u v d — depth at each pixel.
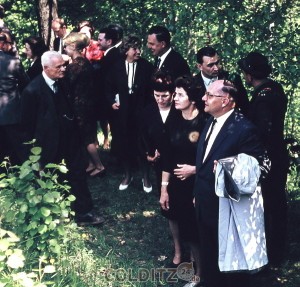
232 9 5.95
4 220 5.14
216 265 4.99
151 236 6.34
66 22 9.91
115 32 7.54
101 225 6.53
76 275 5.23
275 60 6.08
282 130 5.57
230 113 4.83
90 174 7.67
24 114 6.04
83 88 6.96
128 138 7.19
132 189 7.36
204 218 4.90
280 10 6.12
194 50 7.27
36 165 4.93
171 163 5.40
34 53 7.30
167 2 8.06
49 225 4.82
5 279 4.35
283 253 5.91
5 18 10.55
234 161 4.61
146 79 7.09
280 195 5.73
